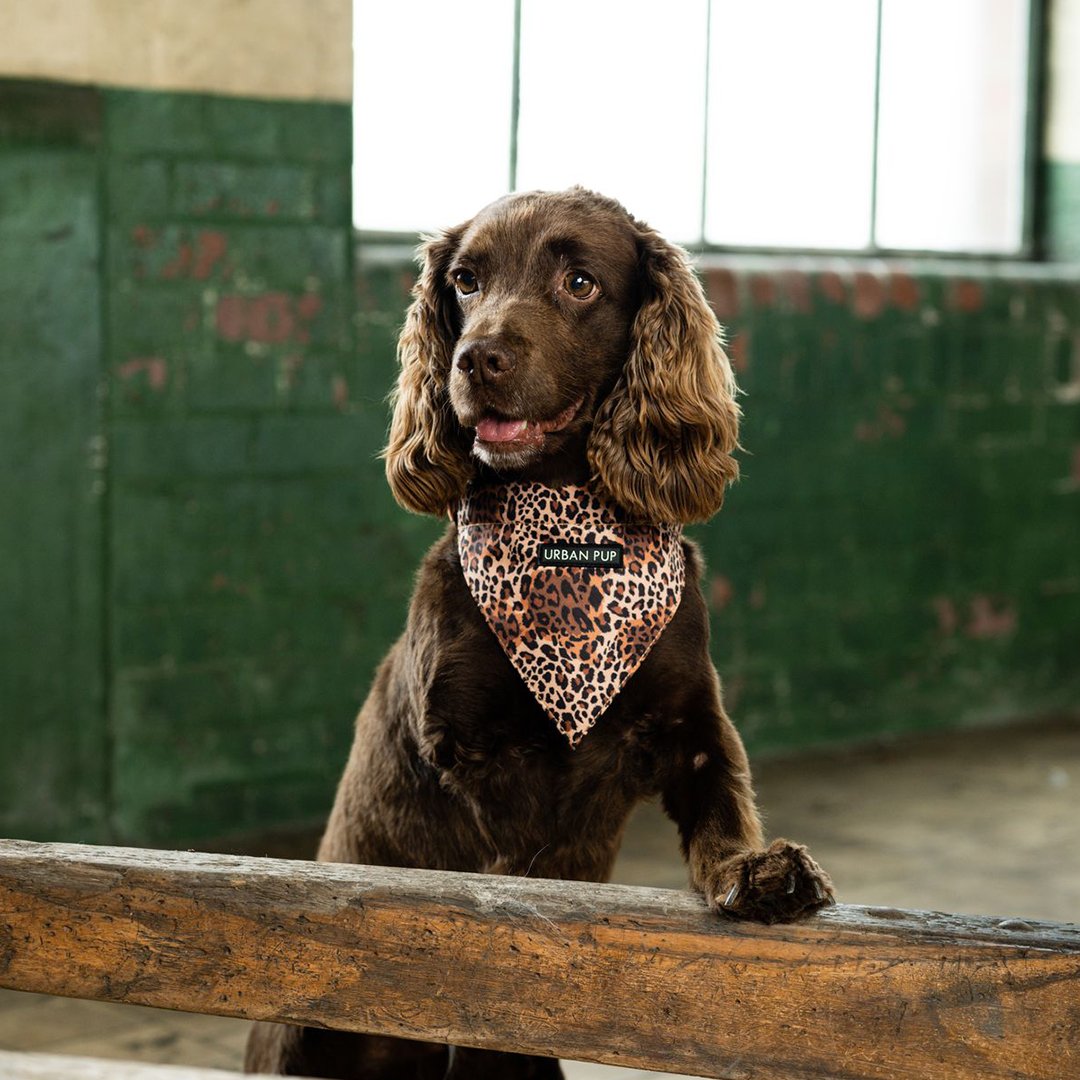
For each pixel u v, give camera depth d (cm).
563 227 246
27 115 528
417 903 175
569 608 232
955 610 791
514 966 174
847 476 744
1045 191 839
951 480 779
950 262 801
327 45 589
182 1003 180
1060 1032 161
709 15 709
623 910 173
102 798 566
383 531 618
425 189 639
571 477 247
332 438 603
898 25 776
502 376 235
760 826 230
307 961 177
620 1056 172
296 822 609
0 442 535
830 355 731
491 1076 256
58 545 549
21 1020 435
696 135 712
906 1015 165
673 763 236
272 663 597
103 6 540
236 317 578
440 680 237
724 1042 170
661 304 247
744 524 716
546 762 236
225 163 571
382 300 611
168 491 570
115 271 552
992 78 816
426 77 632
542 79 662
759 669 729
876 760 739
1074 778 716
